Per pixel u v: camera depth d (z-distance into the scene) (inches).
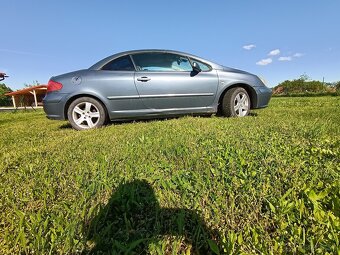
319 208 51.4
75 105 175.0
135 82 176.1
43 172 78.5
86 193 61.5
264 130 123.3
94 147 105.8
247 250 42.2
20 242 45.9
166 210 54.8
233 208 54.4
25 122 256.5
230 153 87.4
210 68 189.2
